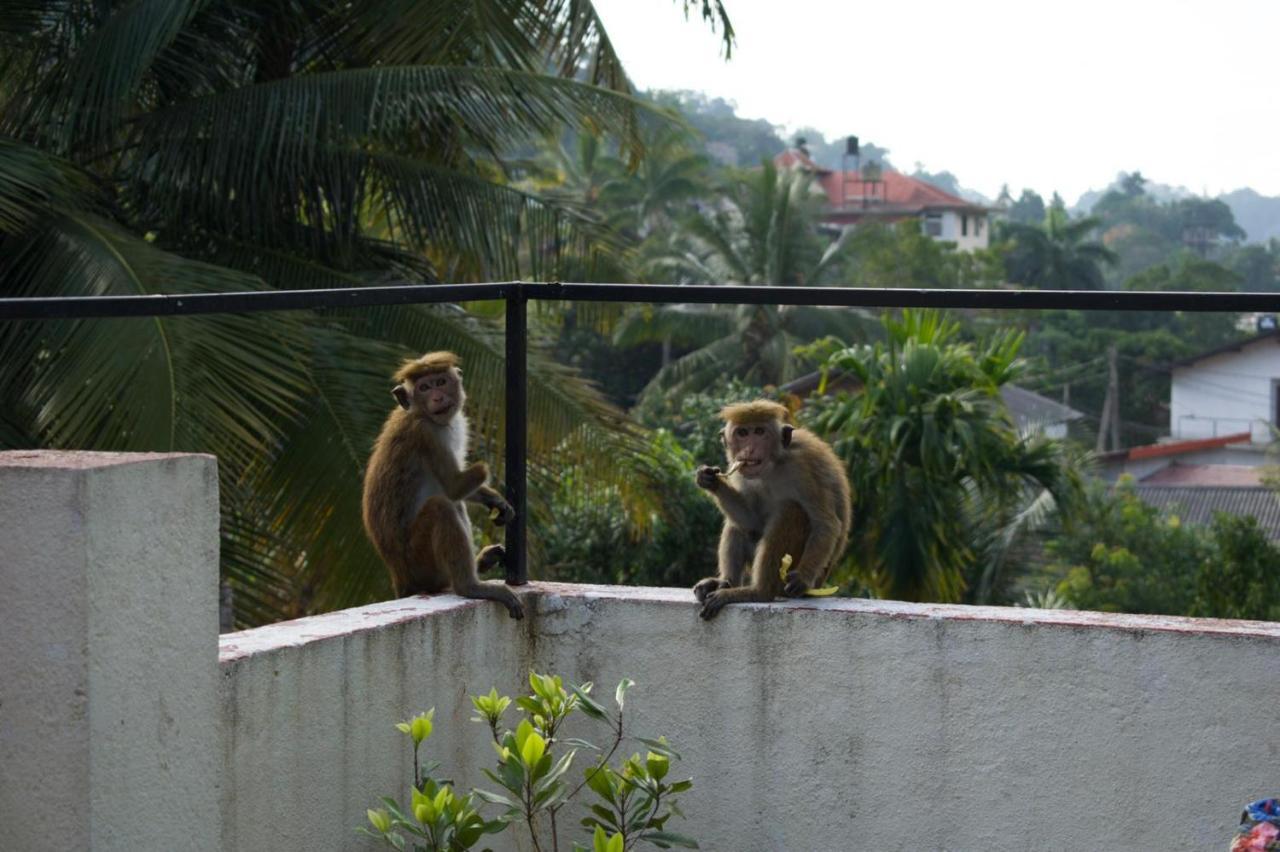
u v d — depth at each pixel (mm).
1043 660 3900
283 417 9430
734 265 39312
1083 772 3877
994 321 40969
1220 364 47125
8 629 2691
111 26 10250
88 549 2641
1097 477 24578
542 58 11922
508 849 4309
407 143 12008
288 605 9898
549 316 12000
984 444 15312
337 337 9914
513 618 4438
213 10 11180
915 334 15977
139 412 8094
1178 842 3809
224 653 3346
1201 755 3775
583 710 3809
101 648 2676
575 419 10758
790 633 4152
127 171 11336
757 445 4824
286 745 3465
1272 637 3711
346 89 10594
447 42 11203
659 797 3828
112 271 8922
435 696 4062
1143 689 3818
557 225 11469
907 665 4027
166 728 2850
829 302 4188
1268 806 3430
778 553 4770
